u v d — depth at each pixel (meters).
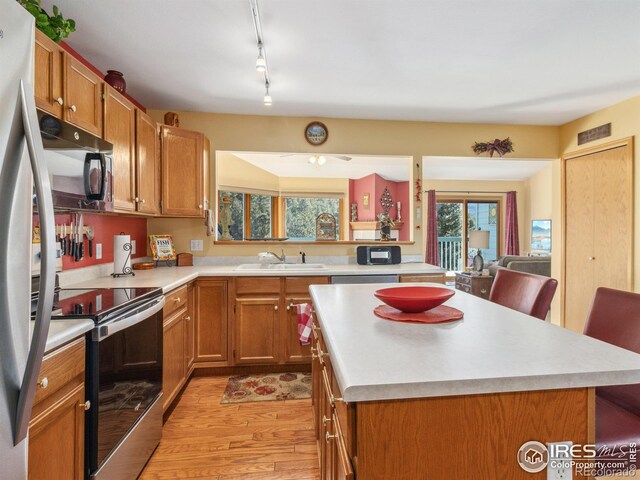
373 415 0.74
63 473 1.18
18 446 0.82
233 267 3.22
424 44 2.21
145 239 3.34
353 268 3.13
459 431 0.76
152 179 2.70
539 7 1.85
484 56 2.36
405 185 7.01
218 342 2.86
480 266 4.44
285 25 2.00
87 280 2.28
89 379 1.33
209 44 2.20
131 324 1.54
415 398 0.74
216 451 1.89
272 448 1.92
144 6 1.83
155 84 2.78
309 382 2.76
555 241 4.02
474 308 1.41
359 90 2.91
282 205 6.43
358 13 1.89
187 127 3.39
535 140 3.88
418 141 3.71
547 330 1.09
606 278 3.44
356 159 5.21
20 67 0.81
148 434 1.78
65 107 1.66
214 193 3.45
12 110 0.79
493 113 3.49
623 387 1.22
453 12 1.88
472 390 0.74
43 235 0.81
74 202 1.58
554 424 0.78
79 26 2.01
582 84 2.82
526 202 7.29
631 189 3.16
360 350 0.91
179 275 2.58
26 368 0.81
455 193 7.36
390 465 0.74
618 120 3.25
